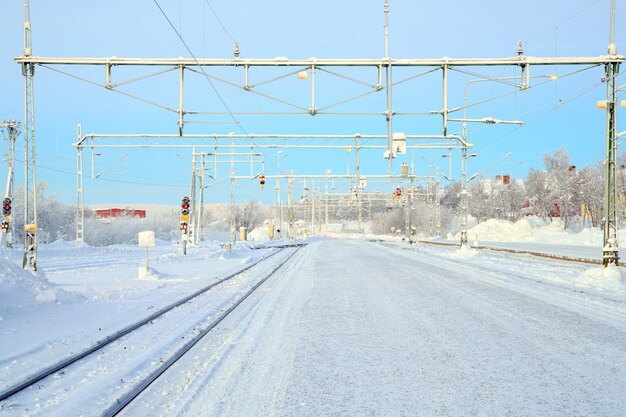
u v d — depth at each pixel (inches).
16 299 538.9
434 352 334.6
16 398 252.5
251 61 789.9
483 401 235.6
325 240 3863.2
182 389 265.4
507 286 724.7
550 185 4458.7
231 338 392.8
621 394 244.1
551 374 279.6
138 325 452.8
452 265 1160.8
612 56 803.4
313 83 814.5
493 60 813.2
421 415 218.8
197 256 1669.5
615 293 634.8
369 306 551.2
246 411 227.0
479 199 5482.3
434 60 812.0
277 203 3476.9
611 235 818.2
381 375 282.7
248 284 818.8
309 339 383.2
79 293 627.5
